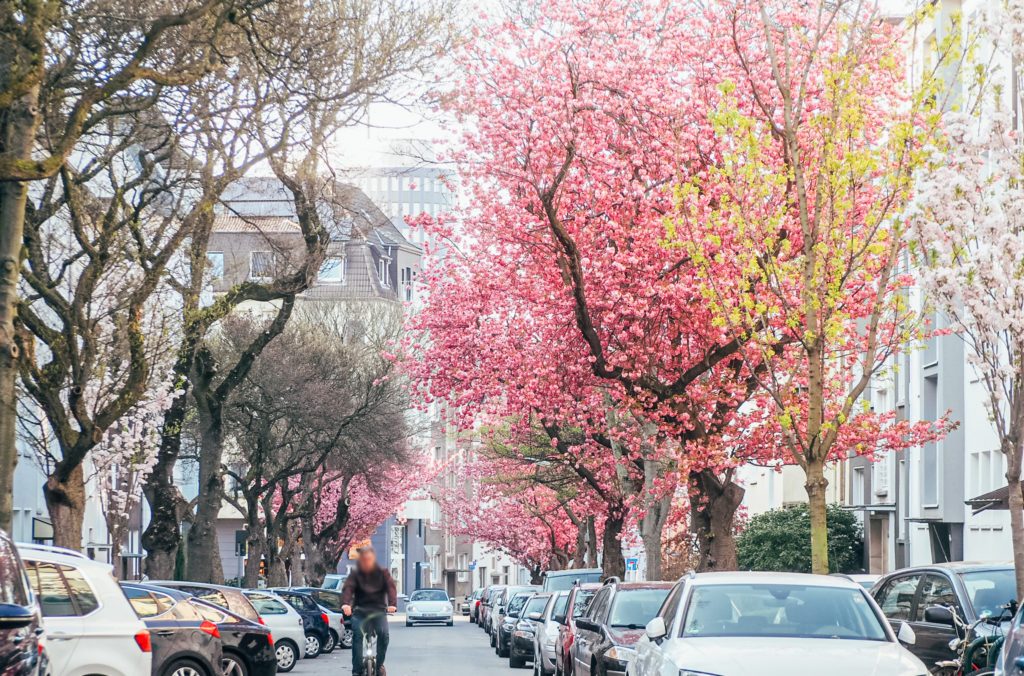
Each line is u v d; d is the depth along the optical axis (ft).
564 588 117.80
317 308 191.72
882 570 148.66
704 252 61.87
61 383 79.30
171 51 69.72
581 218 89.35
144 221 92.27
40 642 31.83
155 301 98.89
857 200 68.64
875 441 91.86
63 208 93.04
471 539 295.89
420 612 257.75
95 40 67.26
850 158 55.83
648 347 86.17
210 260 100.07
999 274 48.44
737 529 155.74
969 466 119.03
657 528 106.83
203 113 76.59
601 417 109.91
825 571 55.16
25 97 56.85
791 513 154.92
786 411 56.18
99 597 47.75
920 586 51.47
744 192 58.70
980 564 50.60
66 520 78.79
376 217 104.63
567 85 88.84
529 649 107.86
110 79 58.08
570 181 88.69
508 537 279.49
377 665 62.85
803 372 85.66
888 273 56.08
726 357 84.64
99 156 83.82
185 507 114.32
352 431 167.73
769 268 57.98
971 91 54.34
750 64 86.07
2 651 29.14
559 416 103.35
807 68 58.39
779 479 175.22
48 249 82.94
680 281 83.92
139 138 81.05
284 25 71.20
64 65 66.03
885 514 147.13
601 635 58.29
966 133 50.93
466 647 152.97
